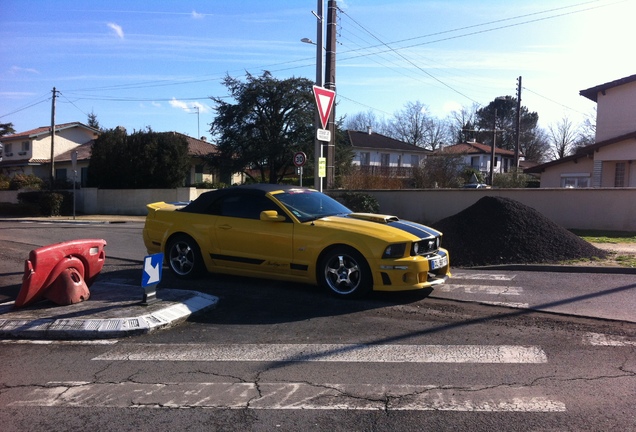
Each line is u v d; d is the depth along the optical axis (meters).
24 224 22.92
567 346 5.27
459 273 9.22
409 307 6.79
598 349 5.17
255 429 3.61
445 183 30.94
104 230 18.78
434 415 3.78
